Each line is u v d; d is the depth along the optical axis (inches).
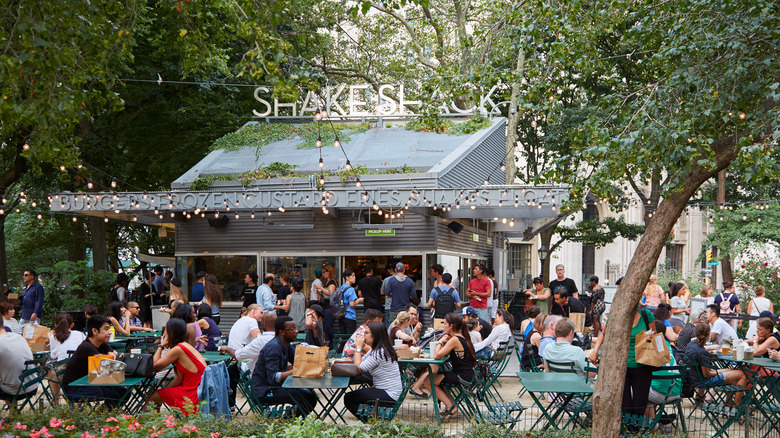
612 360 230.2
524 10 405.7
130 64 820.0
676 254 2057.1
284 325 324.5
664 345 288.8
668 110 286.0
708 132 279.9
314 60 1099.9
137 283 1275.8
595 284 614.9
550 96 378.9
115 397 317.1
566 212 304.8
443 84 445.1
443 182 650.8
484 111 824.9
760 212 1056.2
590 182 275.9
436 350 354.9
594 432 231.1
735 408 340.8
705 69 287.9
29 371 325.7
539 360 439.2
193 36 335.3
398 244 664.4
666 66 311.1
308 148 743.7
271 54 242.8
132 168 942.4
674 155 238.1
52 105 228.7
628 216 1711.4
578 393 276.5
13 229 1529.3
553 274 1668.3
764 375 356.8
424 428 257.3
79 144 826.8
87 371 321.1
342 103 985.5
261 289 550.6
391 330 423.8
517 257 1497.3
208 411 291.1
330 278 597.0
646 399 295.4
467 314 482.3
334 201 585.3
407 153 710.5
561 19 356.5
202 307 450.9
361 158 705.0
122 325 477.7
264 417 267.6
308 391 323.3
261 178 684.7
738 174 1150.3
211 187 694.5
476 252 817.5
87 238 1202.0
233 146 772.6
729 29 285.7
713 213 1098.1
